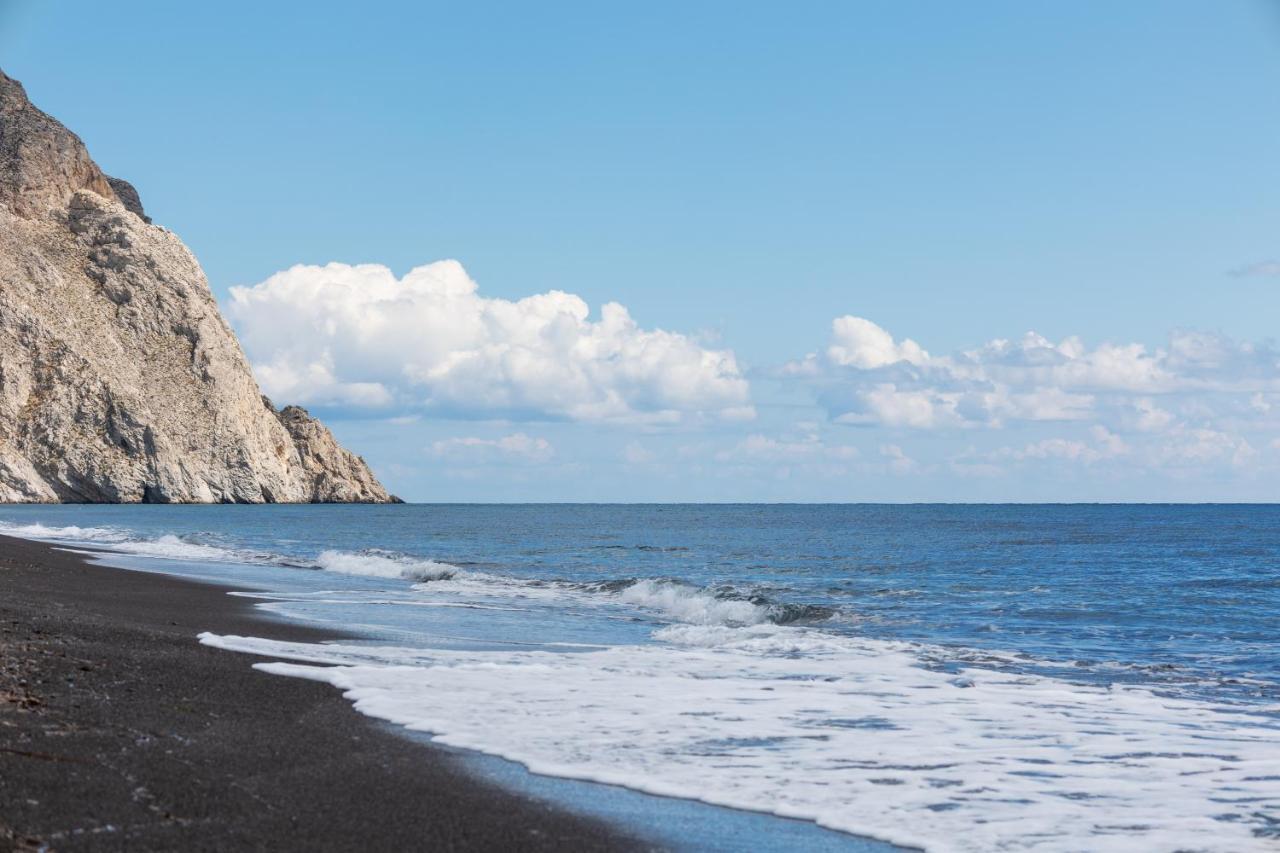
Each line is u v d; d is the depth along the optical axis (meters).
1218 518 158.88
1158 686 16.48
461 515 176.50
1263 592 36.03
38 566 32.19
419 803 8.49
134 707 10.91
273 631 19.67
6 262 177.25
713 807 8.99
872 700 14.27
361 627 21.36
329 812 8.05
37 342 171.38
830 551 65.81
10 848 6.59
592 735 11.54
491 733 11.33
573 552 63.88
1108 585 39.34
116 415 171.75
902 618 27.00
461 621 23.66
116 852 6.75
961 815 8.97
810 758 10.85
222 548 54.81
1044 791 9.80
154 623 19.56
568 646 19.78
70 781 8.09
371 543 72.00
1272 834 8.56
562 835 7.96
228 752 9.53
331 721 11.30
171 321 191.00
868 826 8.60
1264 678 17.50
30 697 10.79
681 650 19.50
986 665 18.38
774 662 18.02
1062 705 14.22
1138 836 8.49
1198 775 10.46
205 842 7.11
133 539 59.97
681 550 67.12
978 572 46.75
